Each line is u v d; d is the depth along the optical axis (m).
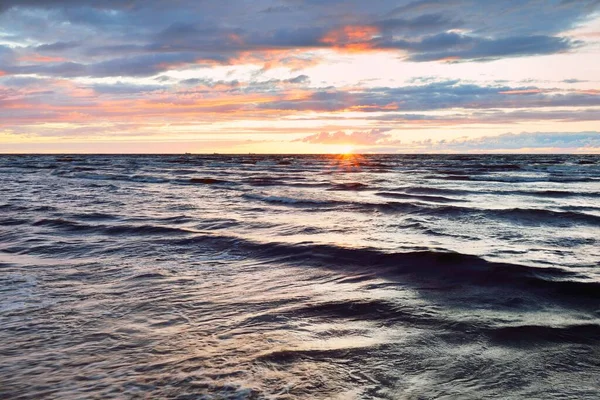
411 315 5.95
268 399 3.68
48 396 3.71
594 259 9.49
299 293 6.99
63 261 9.22
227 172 55.97
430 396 3.80
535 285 7.28
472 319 5.80
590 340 5.10
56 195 24.25
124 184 33.50
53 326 5.48
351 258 9.32
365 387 3.93
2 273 8.18
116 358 4.51
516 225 14.44
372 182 37.00
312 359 4.51
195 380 4.00
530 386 4.02
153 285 7.43
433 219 15.66
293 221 15.10
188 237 11.82
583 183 36.44
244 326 5.50
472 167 73.19
